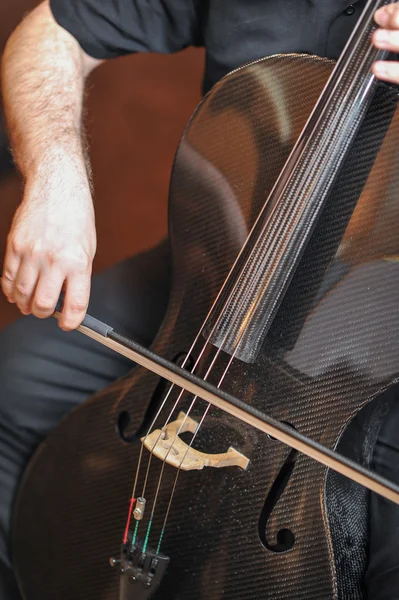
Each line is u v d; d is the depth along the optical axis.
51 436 1.55
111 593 1.50
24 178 1.56
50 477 1.55
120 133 2.88
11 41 1.70
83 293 1.43
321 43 1.58
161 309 1.70
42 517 1.55
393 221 1.40
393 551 1.44
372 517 1.50
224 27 1.60
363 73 1.39
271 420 1.37
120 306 1.69
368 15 1.41
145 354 1.41
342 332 1.42
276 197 1.42
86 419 1.53
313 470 1.41
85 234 1.47
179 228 1.53
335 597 1.39
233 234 1.49
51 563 1.54
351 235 1.41
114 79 3.09
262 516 1.42
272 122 1.47
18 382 1.64
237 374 1.45
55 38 1.67
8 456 1.64
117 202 2.62
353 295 1.41
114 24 1.66
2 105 1.68
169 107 3.03
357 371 1.41
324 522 1.40
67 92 1.64
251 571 1.42
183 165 1.52
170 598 1.46
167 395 1.47
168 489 1.46
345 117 1.39
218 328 1.42
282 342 1.43
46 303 1.43
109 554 1.50
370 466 1.53
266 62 1.47
